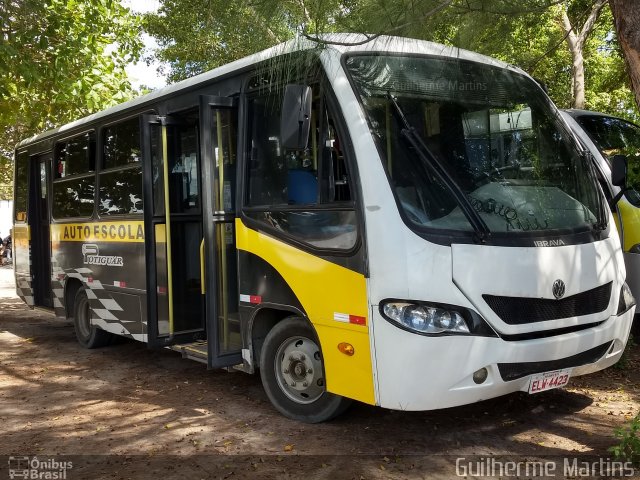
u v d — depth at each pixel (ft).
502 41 16.57
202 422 17.85
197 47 46.80
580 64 40.50
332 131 15.87
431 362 13.89
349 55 16.15
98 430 17.57
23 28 32.17
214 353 18.40
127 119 24.58
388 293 14.21
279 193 17.30
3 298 50.78
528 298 14.71
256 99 18.40
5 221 119.14
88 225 26.91
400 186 14.80
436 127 16.02
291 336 17.31
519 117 17.43
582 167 17.90
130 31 40.83
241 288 18.42
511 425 16.72
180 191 22.30
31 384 22.79
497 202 15.51
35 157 33.35
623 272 17.20
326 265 15.67
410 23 14.33
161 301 21.79
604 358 16.42
